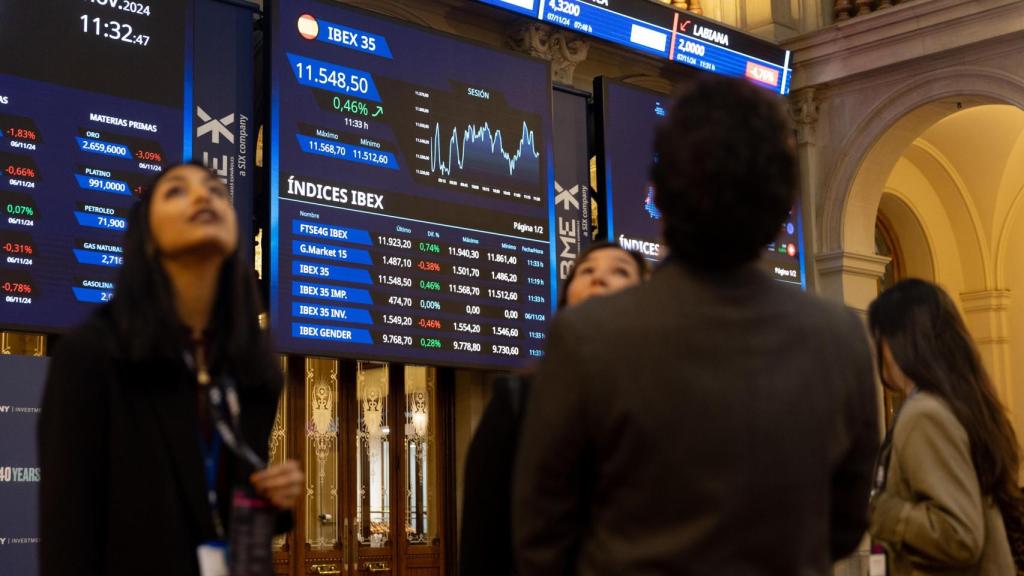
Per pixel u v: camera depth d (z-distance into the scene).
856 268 10.40
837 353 1.58
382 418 8.27
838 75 10.36
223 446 1.87
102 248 6.38
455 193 7.93
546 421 1.53
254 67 7.59
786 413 1.50
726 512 1.45
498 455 2.32
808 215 10.52
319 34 7.44
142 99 6.66
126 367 1.79
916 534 2.60
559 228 8.64
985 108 12.08
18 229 6.11
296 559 7.72
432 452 8.46
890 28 9.99
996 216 13.04
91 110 6.45
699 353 1.50
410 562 8.21
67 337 1.81
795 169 1.59
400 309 7.51
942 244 13.17
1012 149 12.70
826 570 1.53
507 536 2.31
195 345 1.91
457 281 7.83
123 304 1.81
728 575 1.44
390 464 8.25
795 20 10.76
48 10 6.37
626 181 8.98
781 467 1.48
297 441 7.82
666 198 1.56
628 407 1.48
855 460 1.64
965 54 9.71
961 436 2.63
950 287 13.19
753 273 1.59
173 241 1.84
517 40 8.98
